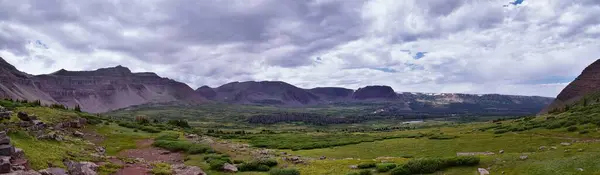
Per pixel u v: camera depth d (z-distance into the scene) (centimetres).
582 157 3694
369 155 7825
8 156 3017
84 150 5300
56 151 4134
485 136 9831
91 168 3656
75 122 8388
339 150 8975
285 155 6725
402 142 9938
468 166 4131
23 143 4003
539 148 6228
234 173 4731
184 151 6675
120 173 3891
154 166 4597
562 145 5753
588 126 9025
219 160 5347
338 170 4731
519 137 8731
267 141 12231
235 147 7562
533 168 3662
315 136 14950
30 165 3109
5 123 5656
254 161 5272
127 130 9638
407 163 4353
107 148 6731
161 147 7138
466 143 8488
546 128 10244
